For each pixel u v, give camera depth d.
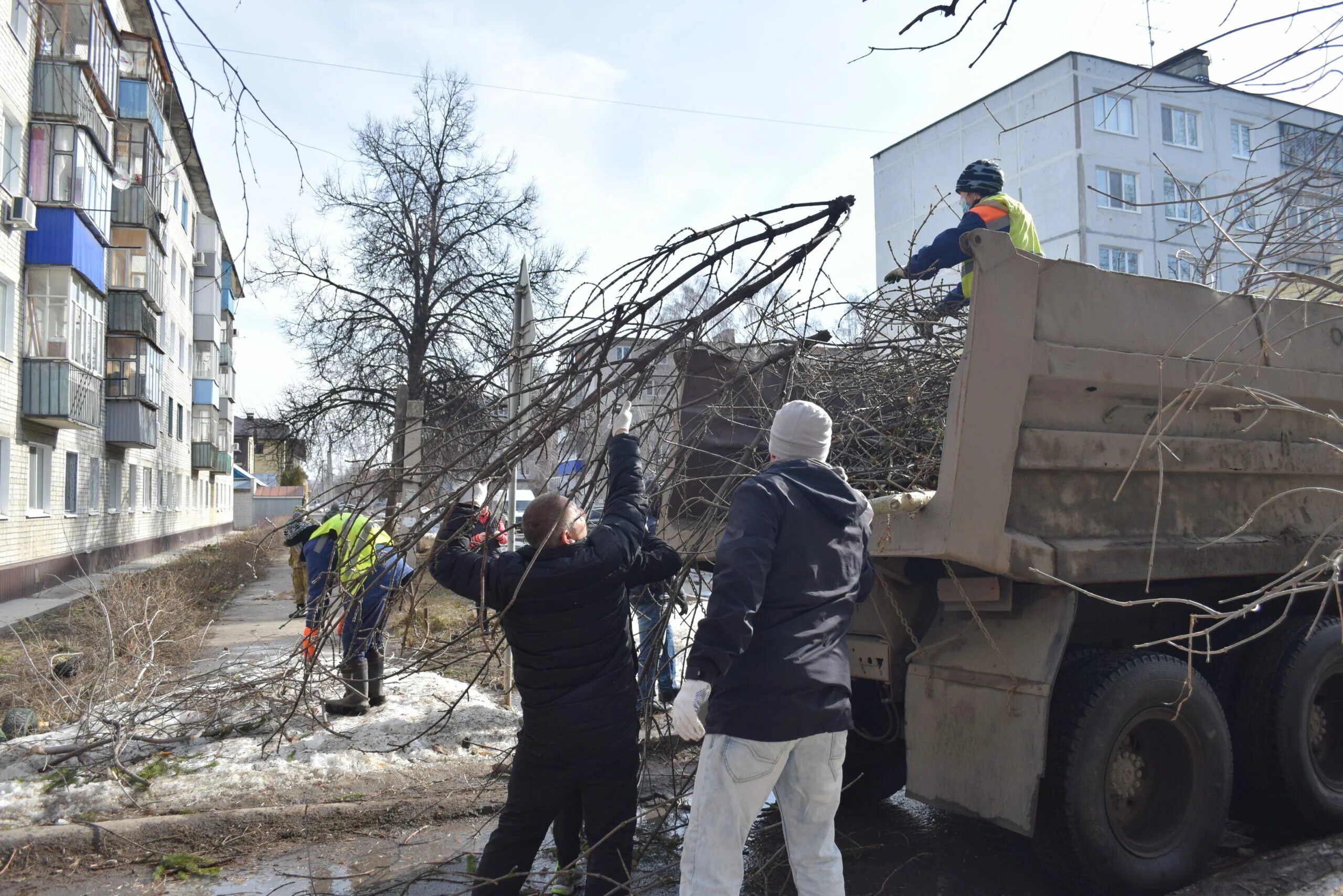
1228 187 28.36
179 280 31.73
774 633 2.77
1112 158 28.30
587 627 3.19
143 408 22.50
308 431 22.34
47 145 17.11
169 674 6.10
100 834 4.13
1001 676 3.43
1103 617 3.95
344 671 5.60
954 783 3.49
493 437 3.83
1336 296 4.45
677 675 5.15
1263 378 3.98
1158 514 3.29
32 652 7.23
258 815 4.34
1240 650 4.22
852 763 4.67
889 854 4.08
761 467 4.10
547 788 3.20
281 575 18.73
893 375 4.34
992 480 3.25
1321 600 4.42
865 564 3.09
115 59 18.42
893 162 33.78
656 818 4.33
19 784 4.61
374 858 4.10
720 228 3.59
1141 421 3.68
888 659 3.77
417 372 22.03
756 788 2.74
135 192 21.28
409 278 23.00
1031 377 3.32
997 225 4.72
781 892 3.66
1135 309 3.61
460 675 6.98
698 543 3.92
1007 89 30.22
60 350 17.20
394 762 5.06
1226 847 4.17
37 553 17.27
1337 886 3.69
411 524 3.99
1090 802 3.35
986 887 3.72
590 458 4.00
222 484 45.47
